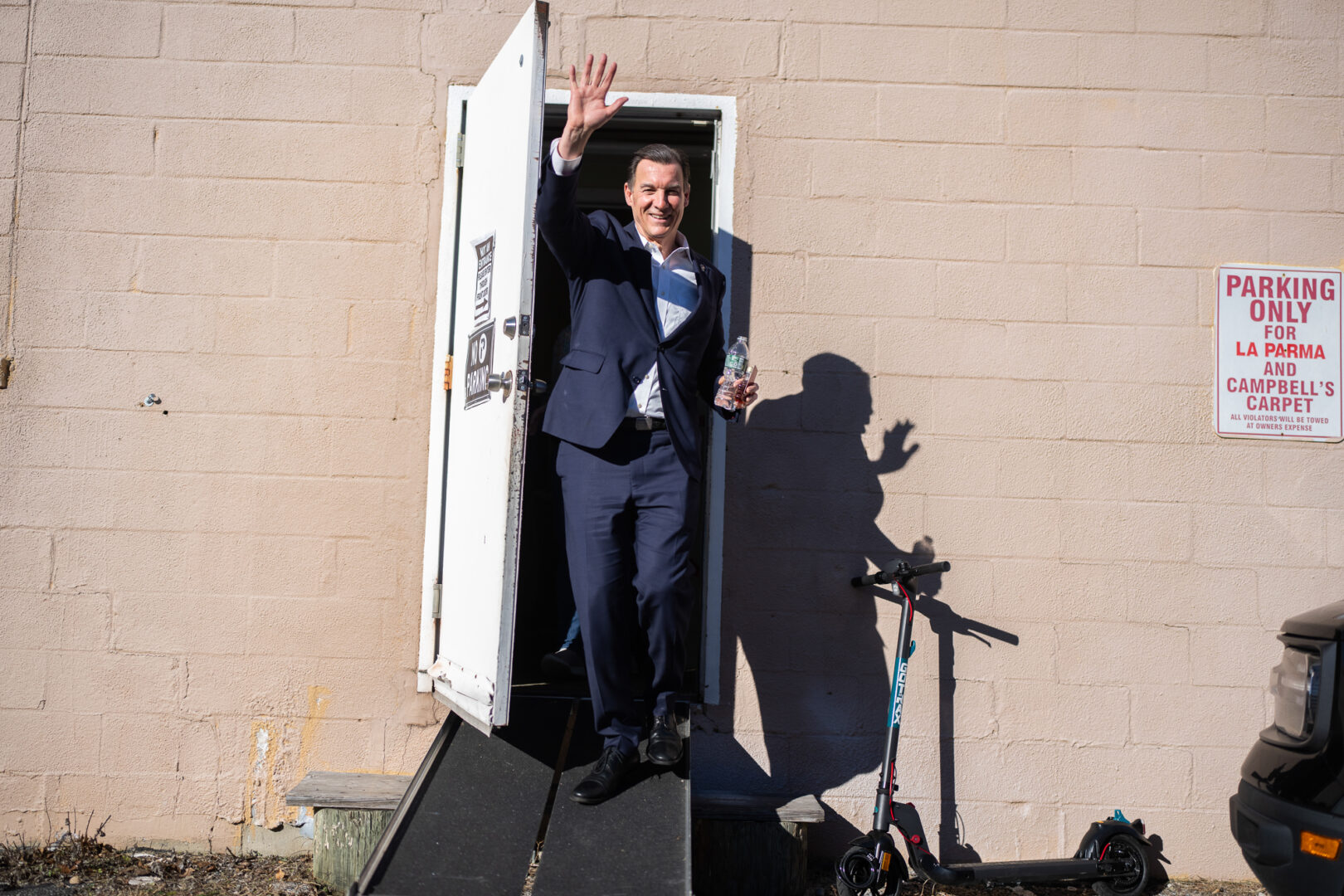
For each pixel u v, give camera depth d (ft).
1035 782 12.68
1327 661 9.59
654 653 10.52
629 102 13.06
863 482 12.94
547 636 15.93
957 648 12.80
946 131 13.20
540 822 10.03
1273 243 13.19
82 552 12.67
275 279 12.96
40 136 12.97
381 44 13.14
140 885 11.58
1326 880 9.17
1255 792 10.03
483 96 12.09
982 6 13.30
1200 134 13.25
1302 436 13.03
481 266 11.60
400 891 8.84
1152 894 12.19
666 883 9.14
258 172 13.04
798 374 13.00
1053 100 13.24
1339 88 13.29
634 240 10.87
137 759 12.55
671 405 10.43
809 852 12.60
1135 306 13.12
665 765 10.46
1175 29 13.33
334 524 12.79
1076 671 12.78
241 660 12.66
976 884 12.34
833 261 13.08
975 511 12.91
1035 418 13.00
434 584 12.57
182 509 12.75
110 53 13.05
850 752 12.71
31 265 12.87
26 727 12.53
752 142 13.12
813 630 12.80
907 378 13.03
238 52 13.10
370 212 13.02
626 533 10.55
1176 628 12.84
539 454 16.67
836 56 13.21
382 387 12.91
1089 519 12.92
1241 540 12.93
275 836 12.57
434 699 12.62
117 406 12.81
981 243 13.14
